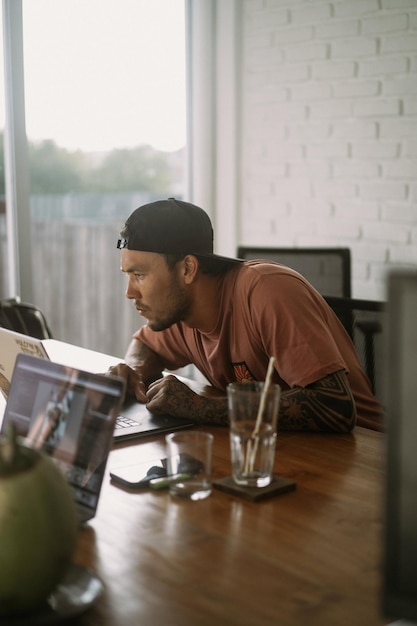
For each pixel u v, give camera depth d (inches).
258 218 153.7
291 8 142.6
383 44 130.9
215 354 68.9
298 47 142.6
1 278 177.2
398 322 26.2
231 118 155.0
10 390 49.1
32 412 46.9
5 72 127.9
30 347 55.8
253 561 37.1
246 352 66.0
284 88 145.9
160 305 65.9
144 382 74.9
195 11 154.4
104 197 182.4
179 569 36.3
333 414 57.0
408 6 127.2
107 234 189.6
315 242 144.6
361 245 138.0
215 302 67.2
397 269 26.4
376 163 134.4
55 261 197.2
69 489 32.7
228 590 34.4
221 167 158.2
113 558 37.5
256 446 45.3
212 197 160.2
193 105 158.2
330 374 58.9
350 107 136.5
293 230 147.9
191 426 59.0
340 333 69.7
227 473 48.8
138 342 79.6
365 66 133.6
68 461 43.6
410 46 127.8
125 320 200.2
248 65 151.7
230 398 46.0
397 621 31.8
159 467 48.9
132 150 173.5
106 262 193.9
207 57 155.6
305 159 144.3
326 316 67.7
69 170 183.6
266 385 45.1
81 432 43.4
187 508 43.5
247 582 35.1
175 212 64.8
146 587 34.7
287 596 33.9
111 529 40.8
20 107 129.0
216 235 160.9
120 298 198.4
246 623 31.7
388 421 26.8
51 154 182.7
